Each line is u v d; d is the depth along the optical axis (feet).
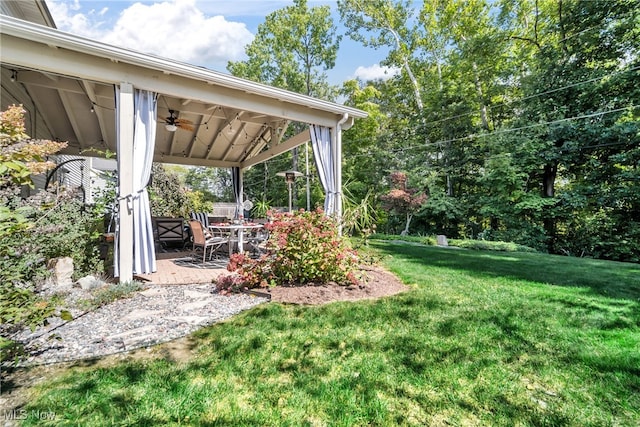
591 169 33.06
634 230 29.22
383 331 8.31
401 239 38.06
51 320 8.87
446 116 43.86
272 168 62.54
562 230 35.17
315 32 54.54
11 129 7.69
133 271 13.00
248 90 15.65
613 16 30.68
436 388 5.79
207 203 46.21
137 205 13.09
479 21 43.96
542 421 4.95
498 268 17.69
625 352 7.22
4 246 6.29
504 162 34.65
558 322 9.02
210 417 4.96
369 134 50.29
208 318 9.24
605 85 30.32
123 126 12.78
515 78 41.22
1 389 5.61
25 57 11.03
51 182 21.01
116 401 5.29
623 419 5.02
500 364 6.66
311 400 5.41
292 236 12.61
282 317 9.25
